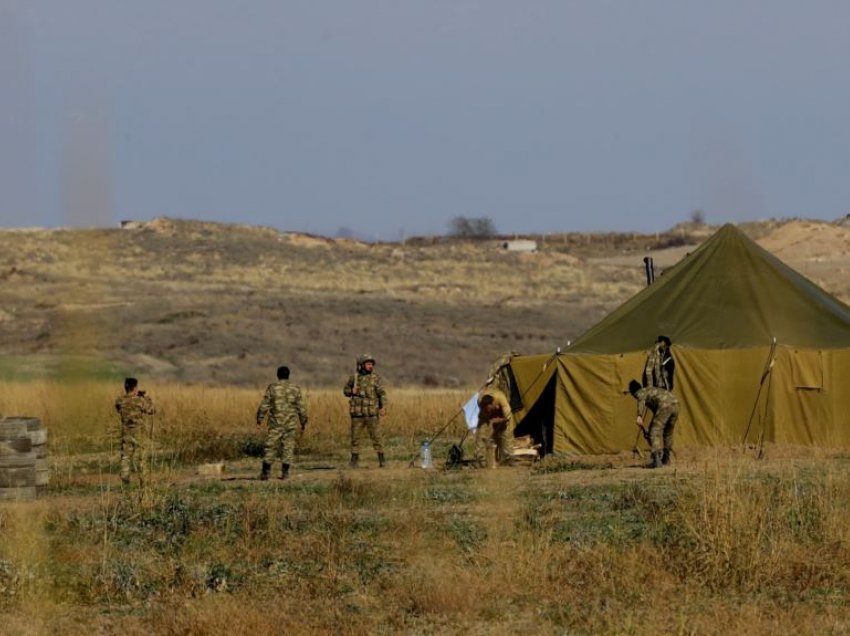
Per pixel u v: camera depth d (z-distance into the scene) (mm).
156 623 45500
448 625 45031
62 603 49406
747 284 102125
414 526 60719
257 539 59062
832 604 46781
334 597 49281
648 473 80062
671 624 43844
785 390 96062
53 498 75438
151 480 72188
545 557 51906
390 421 125938
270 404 84938
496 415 90125
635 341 98375
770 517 56281
